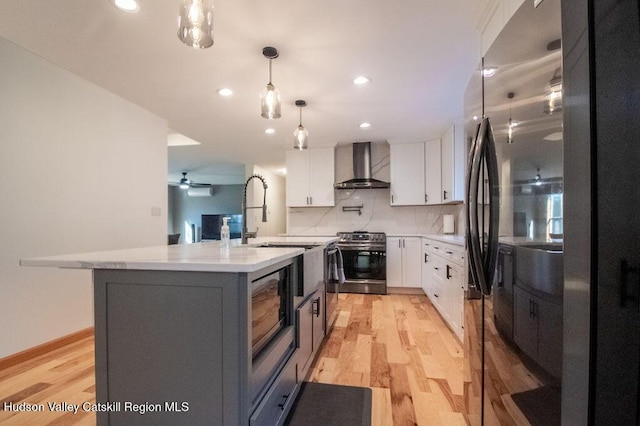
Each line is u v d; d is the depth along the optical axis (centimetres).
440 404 184
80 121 290
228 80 259
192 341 117
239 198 1080
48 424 166
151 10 172
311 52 217
